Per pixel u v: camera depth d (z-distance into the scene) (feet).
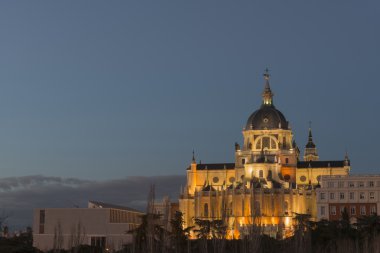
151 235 595.06
